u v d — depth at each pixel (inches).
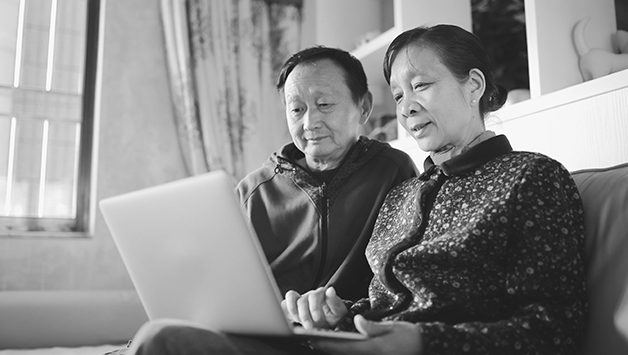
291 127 55.5
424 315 36.0
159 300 37.0
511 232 36.1
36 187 92.1
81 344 73.9
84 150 95.1
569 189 38.6
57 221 92.7
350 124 55.0
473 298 35.9
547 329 32.9
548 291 34.1
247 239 30.5
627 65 62.0
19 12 93.7
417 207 42.0
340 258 51.4
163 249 34.7
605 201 39.8
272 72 106.2
